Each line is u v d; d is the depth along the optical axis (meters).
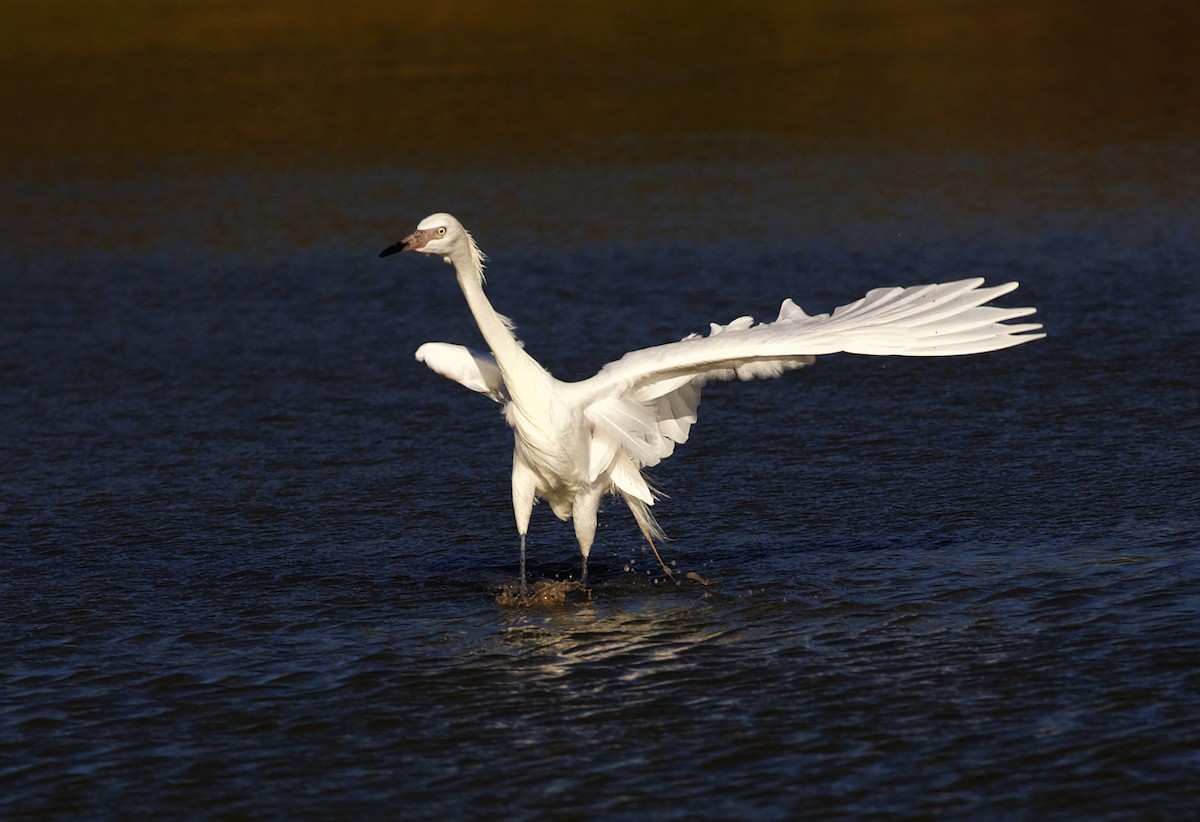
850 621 10.98
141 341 21.67
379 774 9.02
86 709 10.07
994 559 12.08
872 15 47.28
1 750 9.50
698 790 8.62
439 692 10.13
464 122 36.00
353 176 31.73
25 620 11.78
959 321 10.41
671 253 25.25
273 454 16.42
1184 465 14.25
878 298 11.02
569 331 21.06
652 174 30.92
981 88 37.53
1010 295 21.72
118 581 12.66
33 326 22.77
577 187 30.11
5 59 45.22
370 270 25.25
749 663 10.33
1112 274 22.50
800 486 14.50
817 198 28.55
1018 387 17.44
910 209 27.45
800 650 10.49
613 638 10.92
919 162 31.02
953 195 28.28
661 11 48.50
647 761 9.00
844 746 9.05
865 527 13.20
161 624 11.62
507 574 12.55
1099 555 11.95
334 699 10.09
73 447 16.95
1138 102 35.09
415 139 34.62
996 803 8.30
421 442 16.67
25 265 26.58
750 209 27.97
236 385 19.30
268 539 13.71
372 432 17.11
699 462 15.46
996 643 10.37
